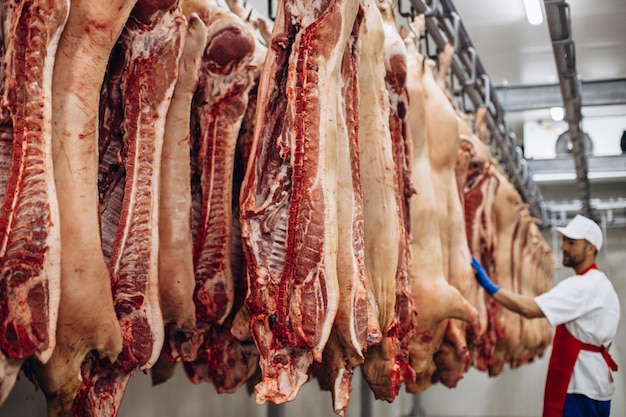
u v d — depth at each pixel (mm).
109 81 2119
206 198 2455
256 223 1992
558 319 3828
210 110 2467
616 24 5312
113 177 2127
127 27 2076
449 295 3006
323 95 1952
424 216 3004
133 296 2002
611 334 3916
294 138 1941
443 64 3619
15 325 1681
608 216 8422
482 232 4094
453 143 3270
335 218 1939
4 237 1694
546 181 8422
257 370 2975
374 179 2270
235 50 2451
